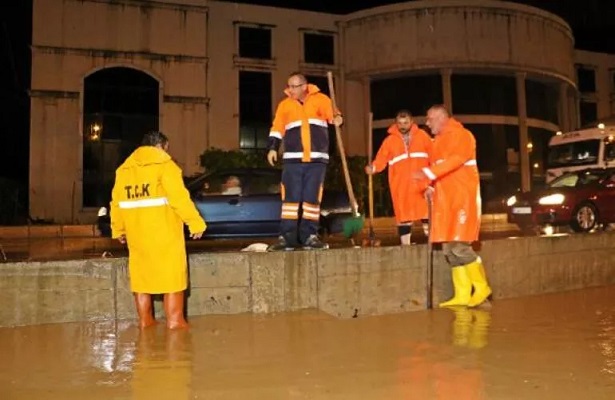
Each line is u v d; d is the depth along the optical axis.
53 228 16.16
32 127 21.89
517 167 28.77
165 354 4.42
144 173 5.14
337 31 27.80
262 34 26.52
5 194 19.61
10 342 4.80
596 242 8.20
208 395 3.47
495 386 3.58
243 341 4.80
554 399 3.36
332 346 4.62
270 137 6.55
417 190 7.24
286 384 3.66
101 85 22.83
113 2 23.00
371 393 3.47
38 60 22.08
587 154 16.39
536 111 30.58
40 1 22.17
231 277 5.89
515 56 27.92
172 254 5.20
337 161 19.16
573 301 6.90
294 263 6.06
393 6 27.02
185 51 23.89
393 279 6.52
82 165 22.30
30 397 3.48
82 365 4.14
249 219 10.72
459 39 27.02
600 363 4.09
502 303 6.74
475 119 28.11
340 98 27.53
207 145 24.02
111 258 5.70
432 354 4.35
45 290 5.46
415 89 27.95
